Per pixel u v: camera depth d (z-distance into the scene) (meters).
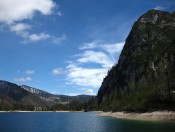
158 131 64.31
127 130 70.75
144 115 116.75
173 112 106.56
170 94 113.50
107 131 71.50
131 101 151.88
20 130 84.25
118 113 155.88
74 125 102.06
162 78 166.12
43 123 119.44
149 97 123.75
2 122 130.25
